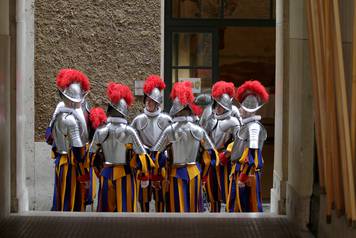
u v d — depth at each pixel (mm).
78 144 11031
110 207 10867
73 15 13219
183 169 10688
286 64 9719
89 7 13250
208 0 14688
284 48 9703
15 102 9594
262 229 8914
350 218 7125
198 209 10820
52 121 11188
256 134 10516
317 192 8547
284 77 9727
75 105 11148
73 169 11180
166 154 11008
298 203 8930
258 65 15727
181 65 14633
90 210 12727
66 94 11062
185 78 14641
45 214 9758
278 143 10141
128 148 10750
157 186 10883
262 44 15516
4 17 9109
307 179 8758
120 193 10789
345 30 7617
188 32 14625
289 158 9602
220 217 9641
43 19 13156
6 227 8875
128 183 10820
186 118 10688
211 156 10961
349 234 7230
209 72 14680
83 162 11117
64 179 11148
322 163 7973
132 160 10727
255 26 14969
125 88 10867
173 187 10711
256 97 10688
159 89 11719
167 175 10805
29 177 13141
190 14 14625
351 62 7496
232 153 10773
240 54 15516
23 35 10367
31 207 13117
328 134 7617
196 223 9250
